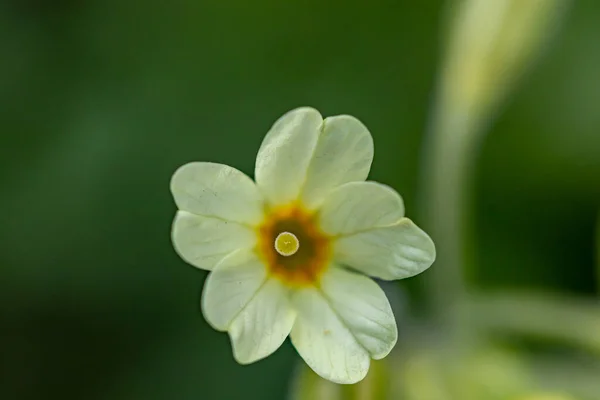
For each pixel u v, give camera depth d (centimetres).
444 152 19
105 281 21
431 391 18
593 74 21
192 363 20
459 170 19
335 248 16
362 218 16
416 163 21
